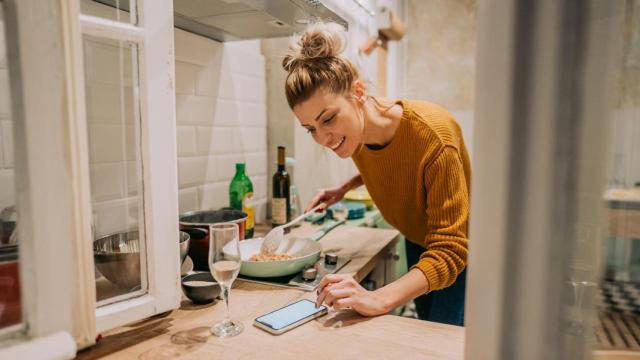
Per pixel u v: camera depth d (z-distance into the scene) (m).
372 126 1.23
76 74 0.59
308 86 1.10
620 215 0.38
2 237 0.64
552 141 0.37
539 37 0.36
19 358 0.52
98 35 0.71
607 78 0.36
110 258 0.84
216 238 0.86
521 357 0.40
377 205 1.53
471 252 0.42
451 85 3.42
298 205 2.06
